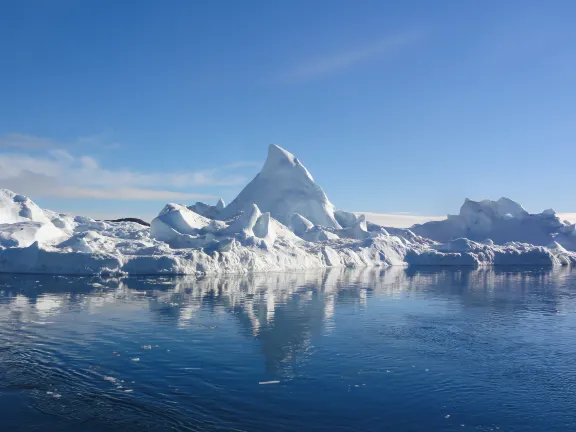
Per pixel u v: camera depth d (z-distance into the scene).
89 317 27.33
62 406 14.72
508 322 28.48
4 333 23.22
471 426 13.88
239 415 14.21
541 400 15.89
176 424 13.59
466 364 19.64
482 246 89.56
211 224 72.19
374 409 14.87
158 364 18.69
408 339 23.67
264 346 21.66
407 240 98.69
